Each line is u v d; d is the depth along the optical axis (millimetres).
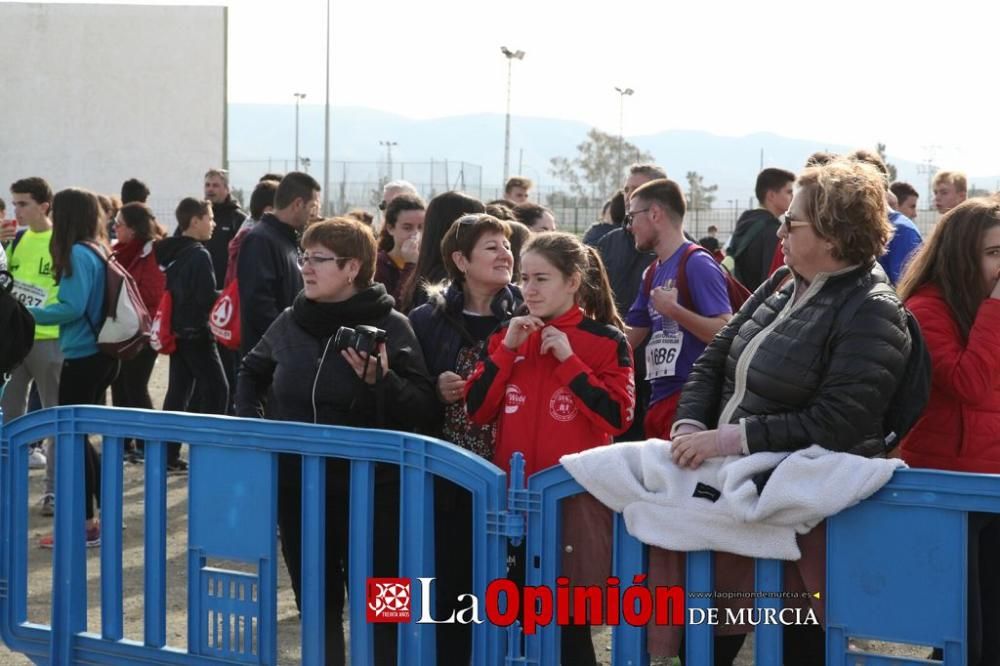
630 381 3705
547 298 3666
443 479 3680
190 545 3656
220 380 7977
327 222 3936
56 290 6770
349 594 3486
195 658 3664
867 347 2961
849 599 2883
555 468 3197
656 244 5242
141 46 27125
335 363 3873
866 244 3051
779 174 6863
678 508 3045
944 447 3520
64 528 3951
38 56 26969
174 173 27453
